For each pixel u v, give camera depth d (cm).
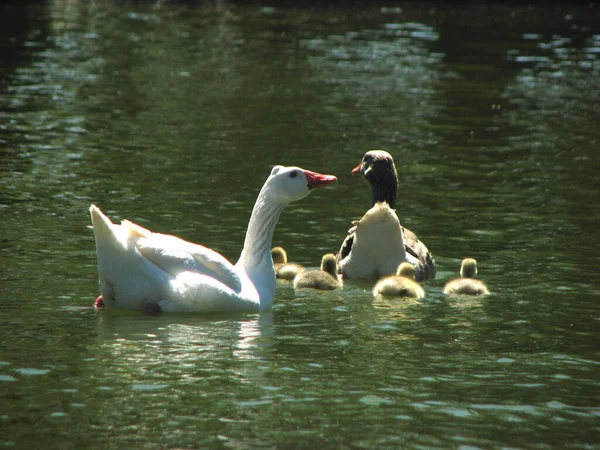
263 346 1012
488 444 773
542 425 814
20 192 1753
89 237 1471
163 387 876
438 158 2247
